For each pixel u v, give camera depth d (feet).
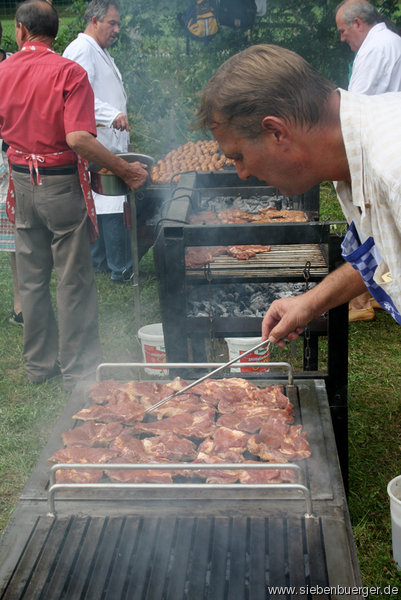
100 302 17.38
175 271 9.13
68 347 13.06
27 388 13.44
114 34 17.02
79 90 11.35
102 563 5.11
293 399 7.32
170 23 27.78
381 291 5.97
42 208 12.12
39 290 13.12
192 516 5.51
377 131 4.71
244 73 5.08
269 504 5.59
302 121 5.03
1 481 10.64
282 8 27.76
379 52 15.71
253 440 6.29
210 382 7.68
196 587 4.86
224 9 26.58
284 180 5.44
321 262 10.18
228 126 5.27
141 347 14.14
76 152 11.71
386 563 8.68
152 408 7.08
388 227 4.75
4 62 11.76
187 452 6.27
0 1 32.99
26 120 11.58
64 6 25.17
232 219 12.17
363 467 10.85
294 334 7.12
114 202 16.97
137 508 5.62
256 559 5.03
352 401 12.79
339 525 5.31
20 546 5.25
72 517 5.55
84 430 6.65
